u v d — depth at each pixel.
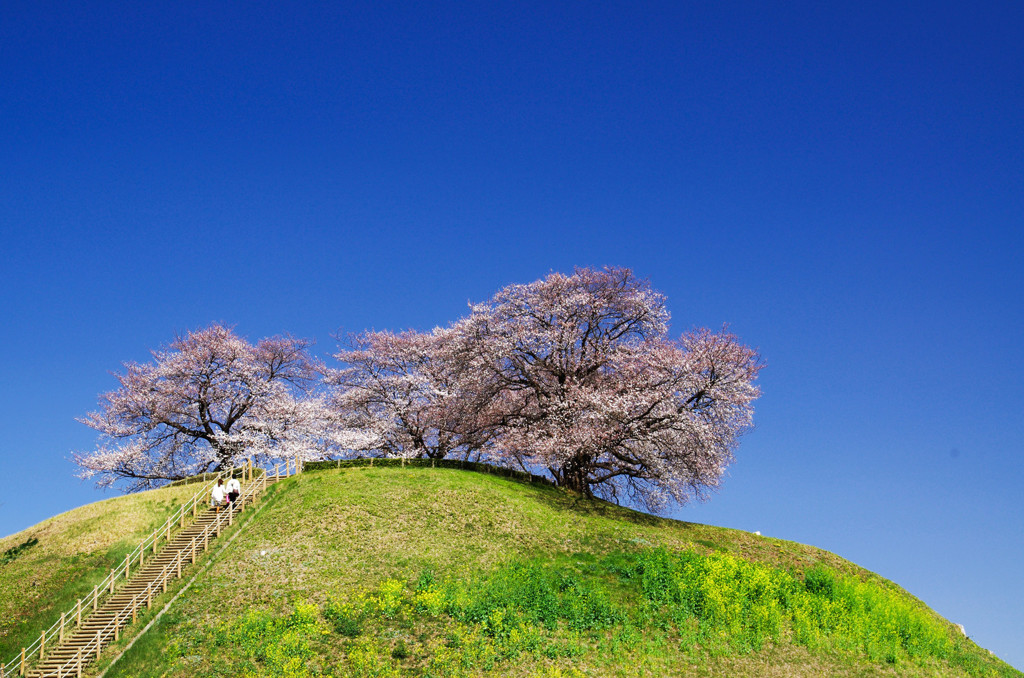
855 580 35.31
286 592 29.00
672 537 37.69
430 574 29.45
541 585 28.94
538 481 45.19
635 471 44.97
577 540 35.22
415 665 24.38
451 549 33.19
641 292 44.78
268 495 38.62
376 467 42.84
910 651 29.84
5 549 36.97
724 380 40.22
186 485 42.00
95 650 26.62
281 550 32.38
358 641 25.55
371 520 35.09
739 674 25.75
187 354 47.44
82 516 38.94
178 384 47.06
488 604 27.30
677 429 39.94
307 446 48.97
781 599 30.94
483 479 41.56
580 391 42.47
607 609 28.08
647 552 34.19
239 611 27.88
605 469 46.00
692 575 31.00
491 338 44.22
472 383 45.72
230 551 32.94
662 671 25.39
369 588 29.28
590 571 31.89
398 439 51.22
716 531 41.12
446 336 47.78
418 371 51.41
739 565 33.03
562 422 42.53
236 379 48.69
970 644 33.81
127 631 27.62
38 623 29.55
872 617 31.03
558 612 27.81
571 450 40.88
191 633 26.70
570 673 24.59
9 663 27.20
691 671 25.61
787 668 26.56
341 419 51.12
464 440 49.03
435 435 51.09
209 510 37.28
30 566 34.44
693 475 42.38
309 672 24.02
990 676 29.53
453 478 40.84
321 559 31.70
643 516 42.19
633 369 44.12
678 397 40.66
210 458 47.84
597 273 44.78
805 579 33.31
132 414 46.66
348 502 36.59
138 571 32.06
